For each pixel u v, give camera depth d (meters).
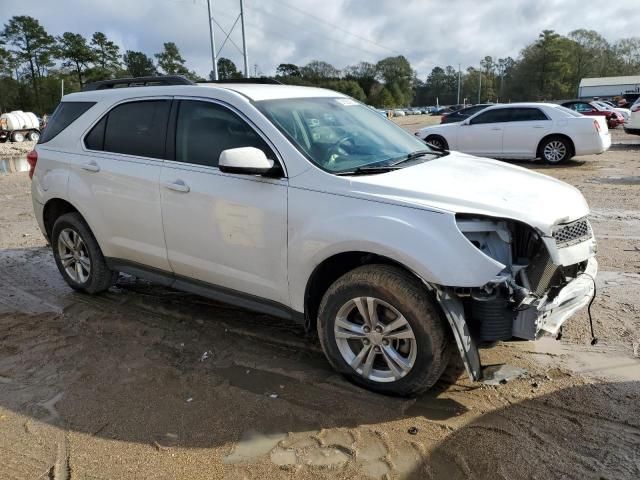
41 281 5.59
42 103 88.06
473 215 2.96
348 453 2.82
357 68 111.44
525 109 13.48
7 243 7.17
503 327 3.01
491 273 2.85
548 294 3.10
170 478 2.67
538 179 3.67
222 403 3.30
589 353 3.78
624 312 4.40
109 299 5.03
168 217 4.04
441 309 3.06
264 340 4.13
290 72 98.75
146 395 3.41
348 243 3.13
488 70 123.25
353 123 4.13
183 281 4.22
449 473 2.65
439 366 3.08
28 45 88.94
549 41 99.38
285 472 2.70
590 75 102.12
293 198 3.38
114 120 4.52
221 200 3.69
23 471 2.75
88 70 93.44
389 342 3.22
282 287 3.56
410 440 2.90
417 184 3.21
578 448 2.79
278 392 3.40
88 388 3.51
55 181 4.87
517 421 3.03
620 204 8.43
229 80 4.62
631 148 17.28
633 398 3.21
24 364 3.84
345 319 3.36
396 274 3.10
